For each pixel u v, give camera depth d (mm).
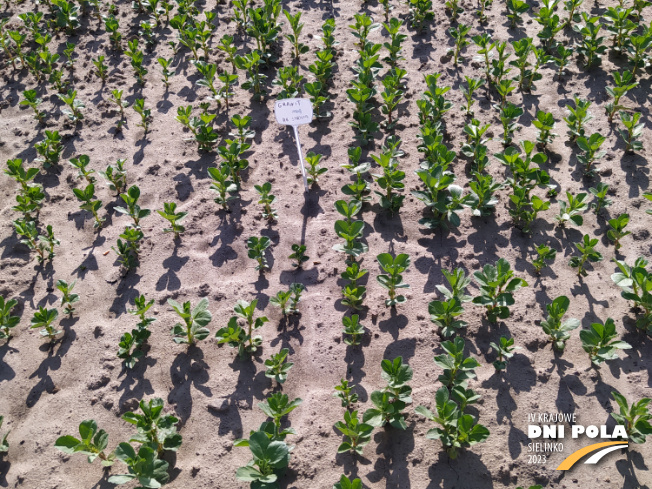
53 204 6715
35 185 6824
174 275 5844
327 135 7387
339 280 5676
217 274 5828
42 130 7727
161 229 6328
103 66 8594
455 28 9078
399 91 7570
